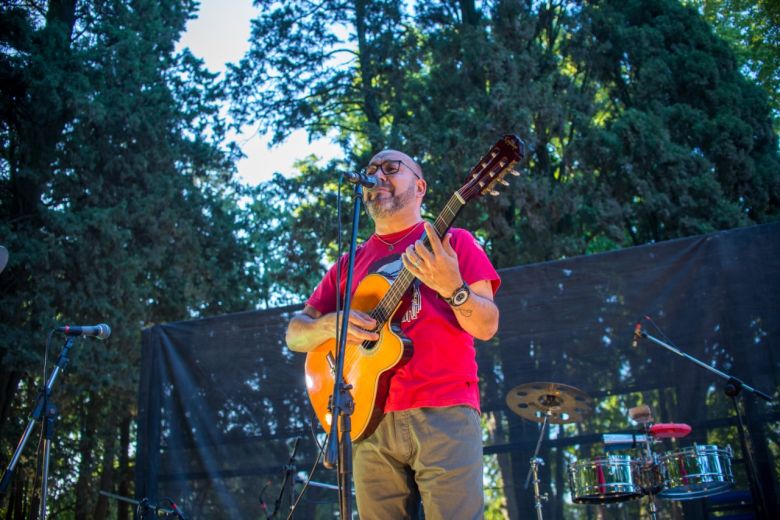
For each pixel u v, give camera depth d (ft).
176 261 40.70
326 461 7.91
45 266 33.60
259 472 19.86
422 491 8.60
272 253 48.52
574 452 19.13
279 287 48.39
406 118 44.91
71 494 42.75
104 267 35.29
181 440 20.25
